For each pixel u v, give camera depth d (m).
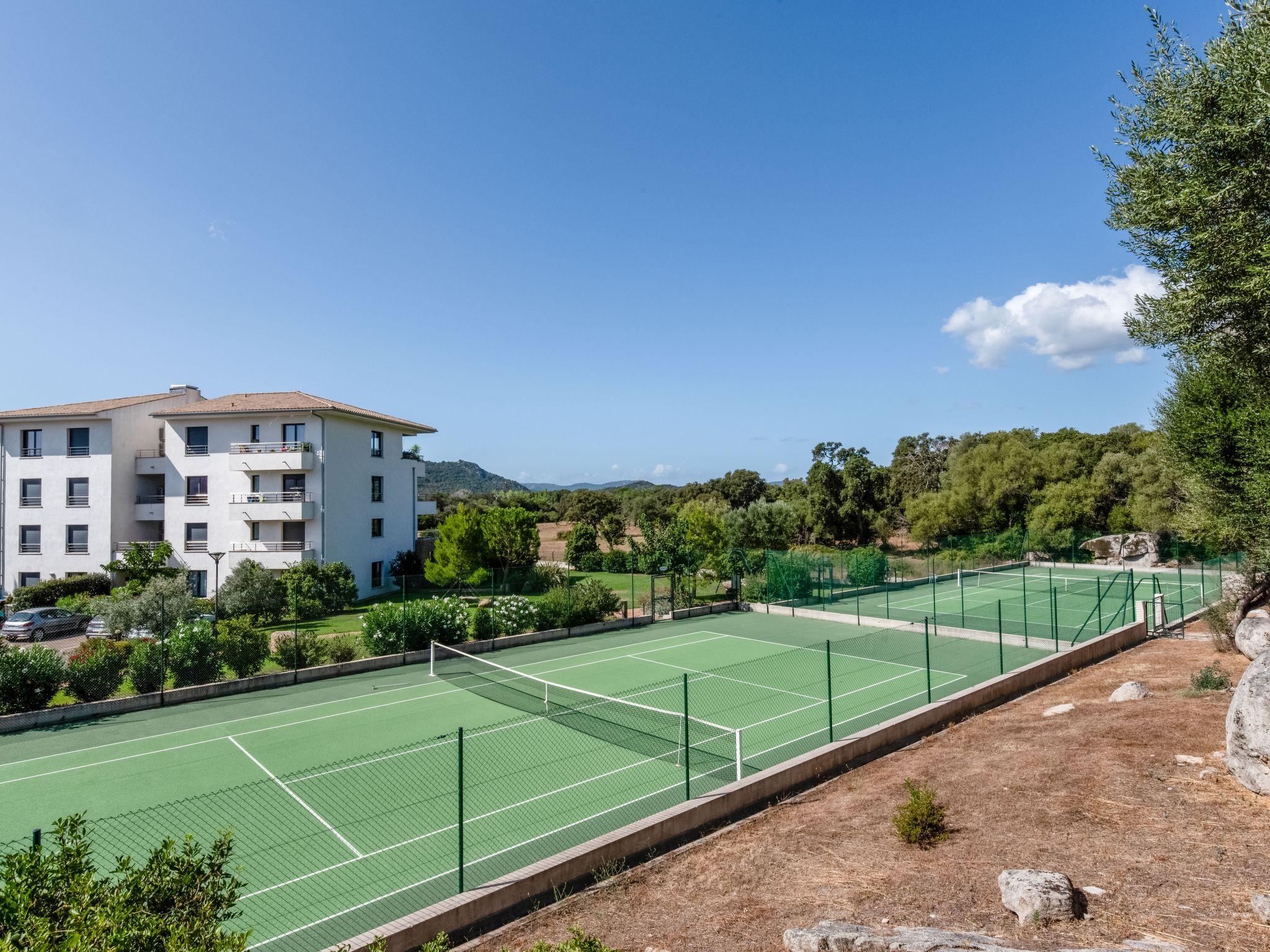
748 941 6.90
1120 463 50.88
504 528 39.22
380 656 23.72
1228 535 15.37
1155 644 21.48
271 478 37.72
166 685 19.53
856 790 11.33
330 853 10.14
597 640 27.62
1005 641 25.02
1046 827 8.61
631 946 7.13
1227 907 6.25
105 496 37.84
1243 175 11.48
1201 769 9.77
